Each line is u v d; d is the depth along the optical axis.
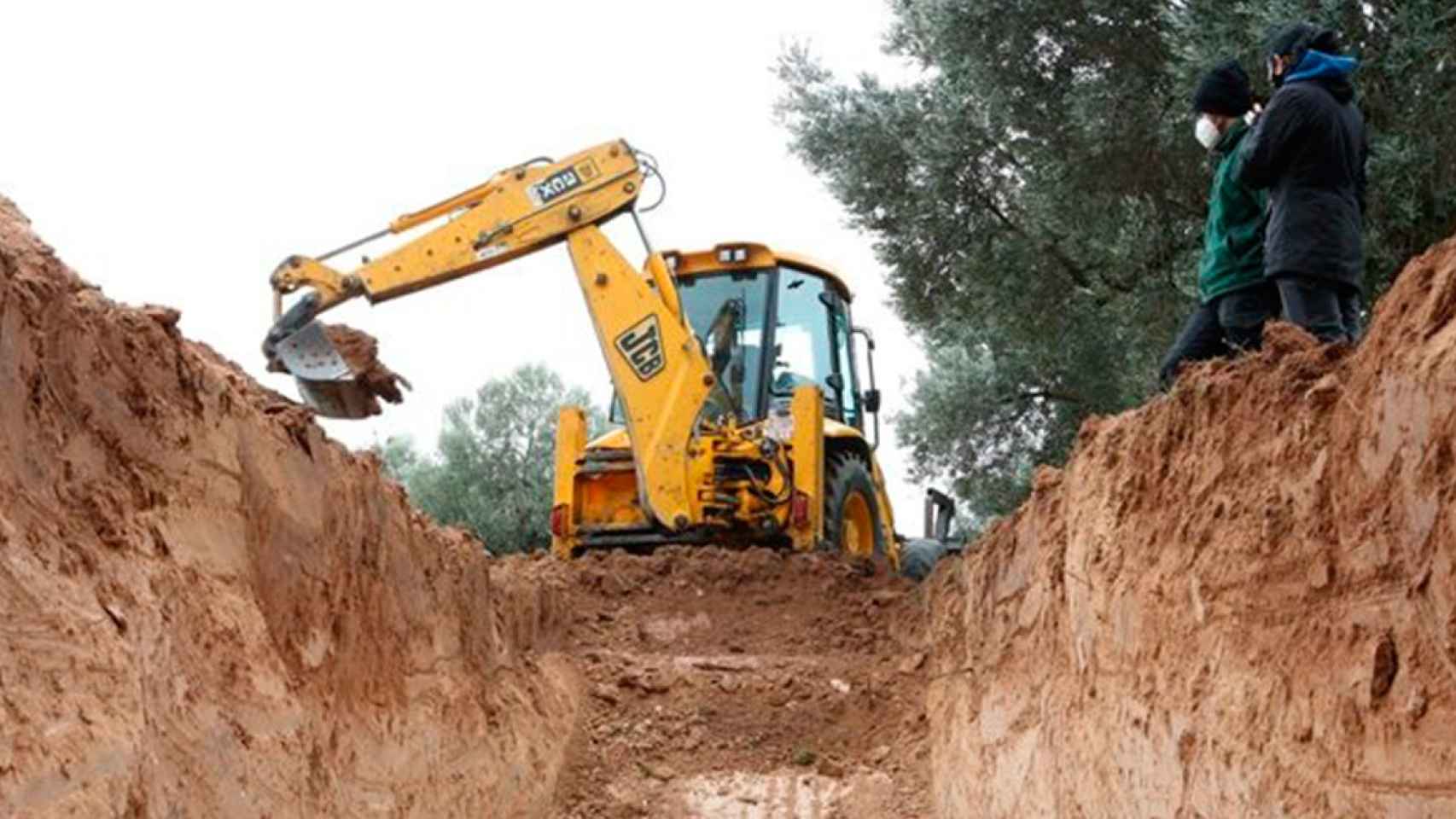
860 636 12.96
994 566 9.89
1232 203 7.79
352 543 7.34
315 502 6.91
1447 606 3.99
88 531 4.99
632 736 11.43
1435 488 4.09
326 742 6.53
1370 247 11.97
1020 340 16.94
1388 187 11.75
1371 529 4.47
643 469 13.71
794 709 11.71
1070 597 7.64
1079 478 7.77
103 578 4.89
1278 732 4.92
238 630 5.87
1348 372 5.00
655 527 14.09
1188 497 6.16
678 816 10.45
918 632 12.58
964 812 9.60
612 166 14.02
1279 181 7.09
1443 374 4.09
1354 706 4.43
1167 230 14.73
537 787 10.16
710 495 13.91
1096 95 14.39
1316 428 5.01
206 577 5.75
